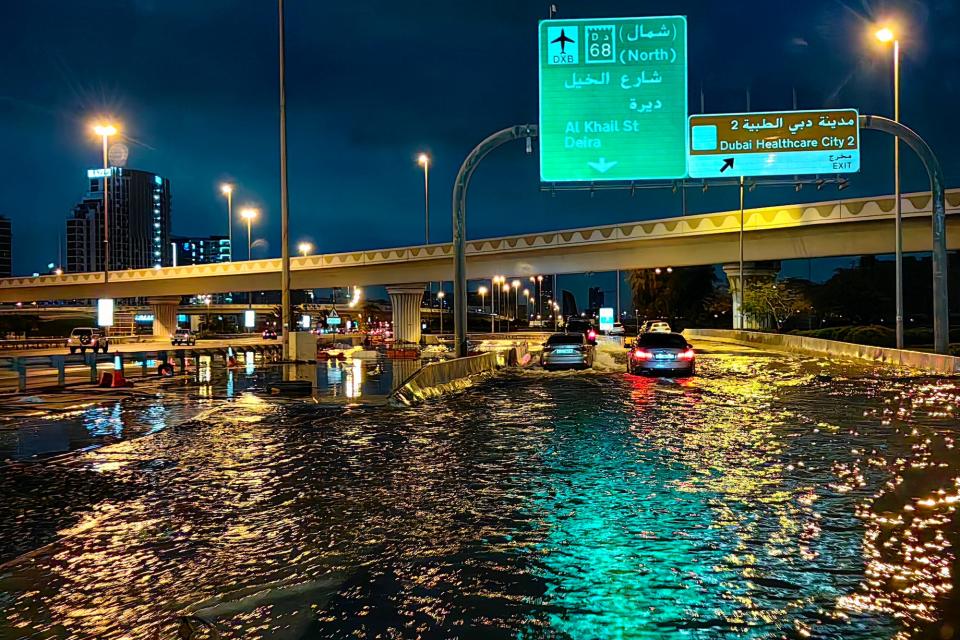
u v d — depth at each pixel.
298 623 5.38
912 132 26.50
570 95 24.64
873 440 12.99
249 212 81.88
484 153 25.64
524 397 21.08
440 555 6.89
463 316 27.00
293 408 18.86
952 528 7.54
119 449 12.84
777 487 9.45
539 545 7.14
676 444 12.75
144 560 6.89
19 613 5.67
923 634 5.05
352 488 9.73
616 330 83.94
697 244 57.47
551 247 62.19
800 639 5.00
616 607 5.58
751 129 25.98
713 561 6.60
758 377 27.20
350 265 74.38
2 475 10.75
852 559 6.60
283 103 34.53
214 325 171.62
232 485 9.99
